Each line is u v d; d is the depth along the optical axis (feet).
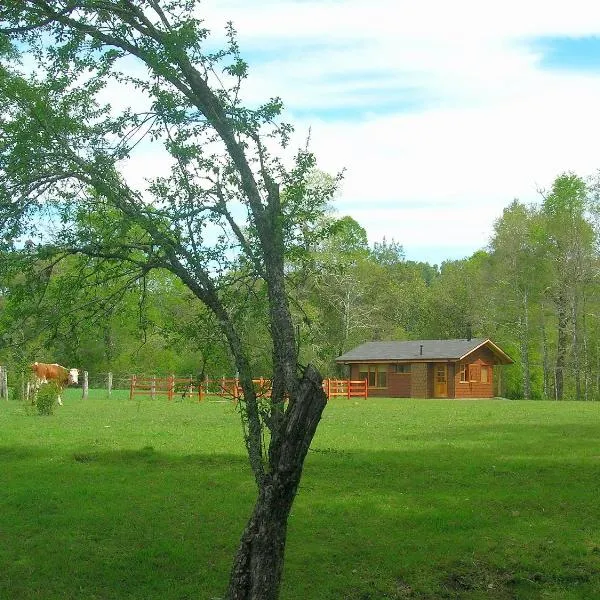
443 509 38.78
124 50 24.66
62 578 29.91
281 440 22.62
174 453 56.03
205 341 24.21
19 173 24.39
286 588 29.04
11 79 24.81
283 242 23.97
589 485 44.55
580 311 191.93
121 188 24.04
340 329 201.16
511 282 206.90
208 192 23.89
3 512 38.29
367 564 31.27
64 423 81.76
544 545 33.09
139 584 29.63
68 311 24.67
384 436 68.95
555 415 97.19
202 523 36.65
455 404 130.93
